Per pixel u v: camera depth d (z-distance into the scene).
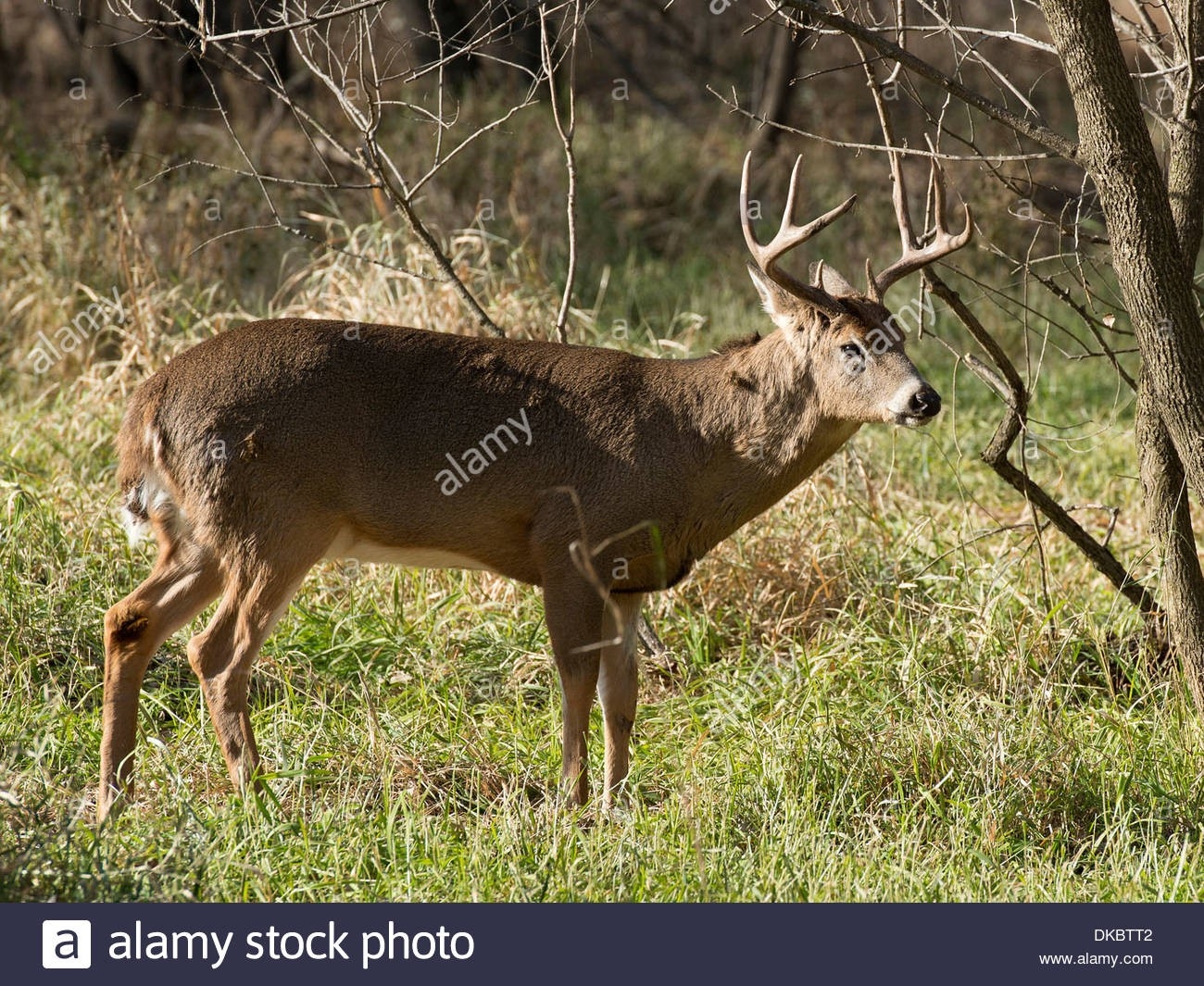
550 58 9.35
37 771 6.95
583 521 7.56
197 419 7.34
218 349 7.52
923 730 7.63
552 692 8.87
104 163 15.42
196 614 7.50
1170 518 7.93
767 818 6.96
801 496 10.59
